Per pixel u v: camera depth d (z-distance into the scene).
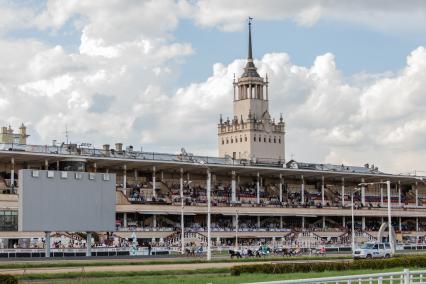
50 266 85.69
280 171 176.62
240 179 182.12
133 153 162.75
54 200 106.94
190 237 148.62
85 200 110.38
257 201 173.38
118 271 75.50
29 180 104.69
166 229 148.38
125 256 117.12
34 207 104.88
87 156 147.25
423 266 89.19
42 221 105.50
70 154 145.12
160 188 165.88
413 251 144.62
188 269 79.44
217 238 153.50
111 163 154.75
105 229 112.75
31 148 146.12
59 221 107.31
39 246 123.25
